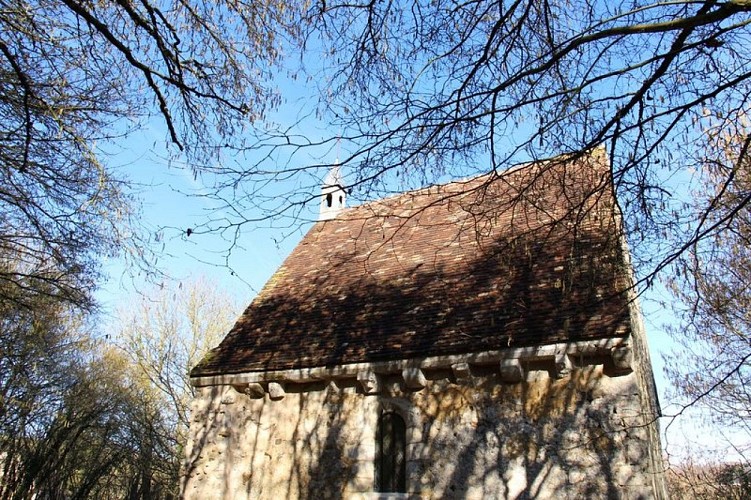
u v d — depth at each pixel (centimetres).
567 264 654
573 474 850
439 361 965
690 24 425
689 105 484
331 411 1063
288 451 1072
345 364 1038
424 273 1200
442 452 948
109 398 2434
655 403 1381
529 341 902
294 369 1077
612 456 834
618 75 480
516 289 1027
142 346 2566
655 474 916
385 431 1025
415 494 945
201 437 1133
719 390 1477
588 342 867
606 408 859
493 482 898
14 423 1911
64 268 1149
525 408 915
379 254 1355
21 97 791
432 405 984
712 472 1572
